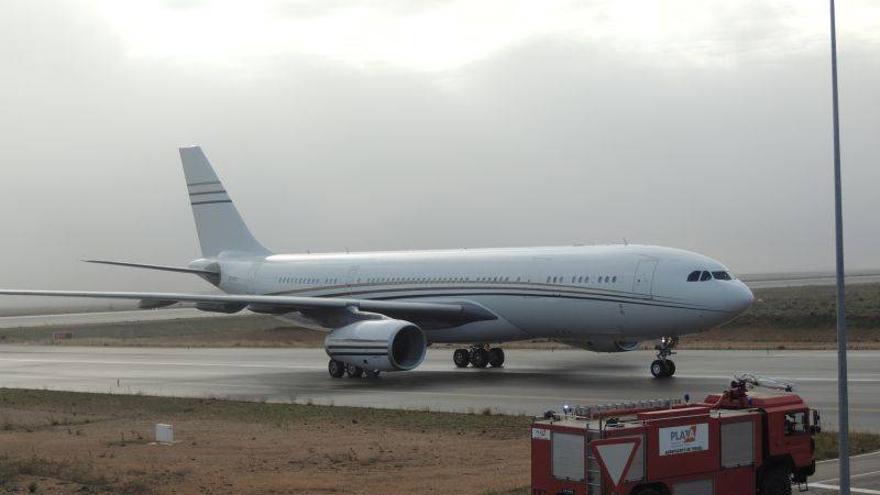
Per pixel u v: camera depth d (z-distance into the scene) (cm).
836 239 1572
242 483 2150
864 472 2055
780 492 1781
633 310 4112
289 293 5647
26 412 3516
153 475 2247
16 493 2066
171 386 4303
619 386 3859
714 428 1697
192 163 6394
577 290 4272
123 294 4556
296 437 2781
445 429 2852
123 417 3319
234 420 3175
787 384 1883
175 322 11956
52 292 4697
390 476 2202
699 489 1680
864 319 7281
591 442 1586
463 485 2080
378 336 4225
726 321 4006
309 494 2039
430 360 5534
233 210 6253
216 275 6178
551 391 3744
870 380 3797
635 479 1617
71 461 2447
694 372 4322
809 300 9981
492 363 4938
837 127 1578
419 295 4900
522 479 2114
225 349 6950
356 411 3278
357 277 5269
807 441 1808
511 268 4550
